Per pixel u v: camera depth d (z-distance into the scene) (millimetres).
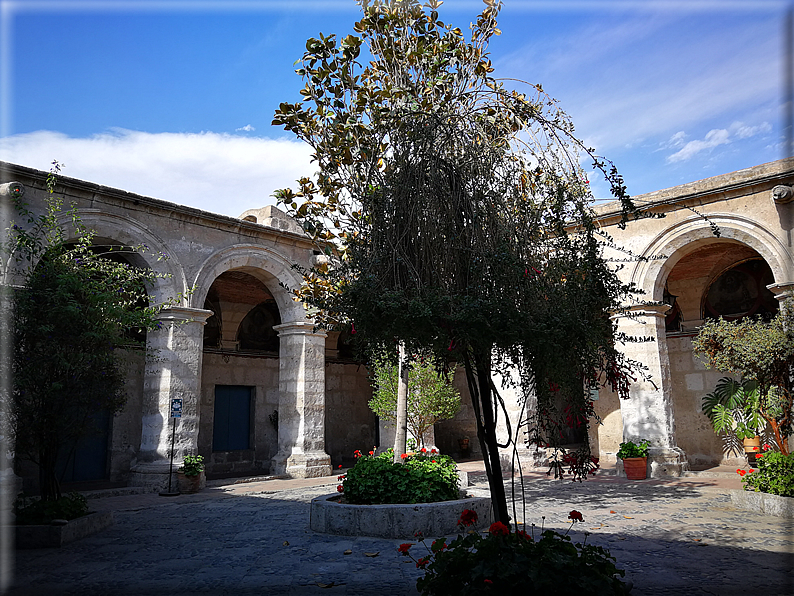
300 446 16641
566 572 3631
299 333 17094
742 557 6605
